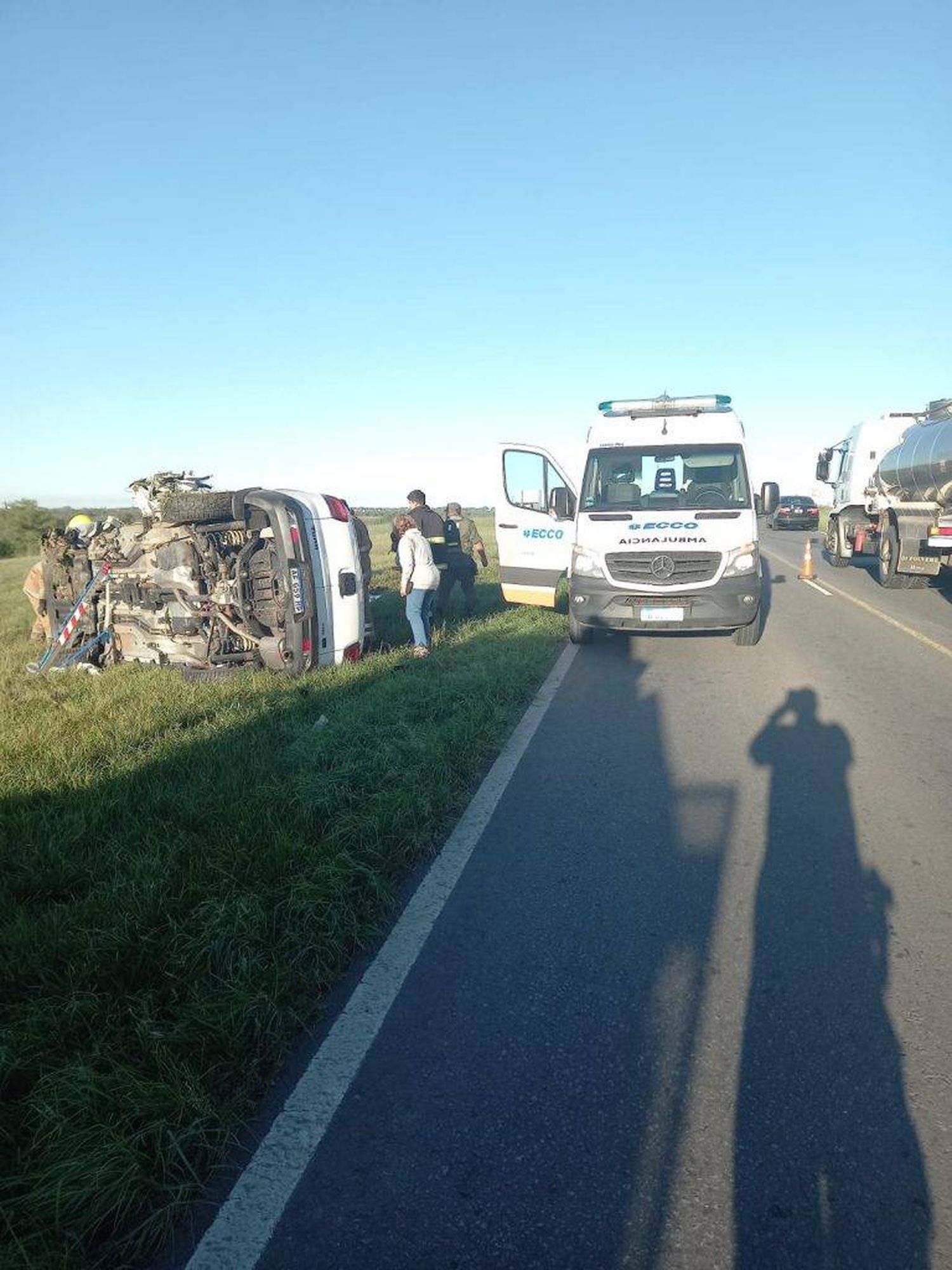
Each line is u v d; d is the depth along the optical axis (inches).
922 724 272.2
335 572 353.4
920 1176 94.5
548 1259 85.6
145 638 358.9
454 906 158.4
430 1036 121.1
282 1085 112.7
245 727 255.4
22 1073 110.1
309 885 149.8
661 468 411.5
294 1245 88.5
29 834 177.3
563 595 559.5
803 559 926.4
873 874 167.2
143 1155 96.6
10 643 481.1
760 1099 106.7
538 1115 105.3
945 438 554.6
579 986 132.0
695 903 156.9
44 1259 85.3
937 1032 118.6
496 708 285.0
